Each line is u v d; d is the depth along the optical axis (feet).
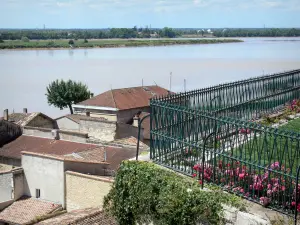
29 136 145.89
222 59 548.72
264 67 412.16
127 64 521.65
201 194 44.50
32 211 90.33
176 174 50.26
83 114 195.72
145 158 57.93
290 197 42.45
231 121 46.73
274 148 49.26
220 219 43.21
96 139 134.41
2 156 136.15
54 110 280.51
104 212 70.49
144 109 204.23
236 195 45.68
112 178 84.17
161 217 46.85
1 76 422.41
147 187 48.42
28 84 370.73
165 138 54.44
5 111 169.58
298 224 40.24
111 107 195.31
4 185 96.78
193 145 50.75
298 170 39.65
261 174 46.24
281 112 79.71
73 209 88.33
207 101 63.67
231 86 71.51
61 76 414.00
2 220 89.51
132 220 50.98
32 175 95.76
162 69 451.12
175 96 58.08
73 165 91.20
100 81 373.81
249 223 41.75
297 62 451.53
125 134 150.92
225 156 47.62
